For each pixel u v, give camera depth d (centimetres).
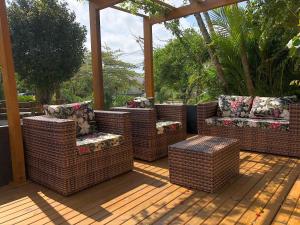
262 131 403
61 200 272
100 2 421
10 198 279
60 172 279
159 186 300
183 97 796
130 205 257
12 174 321
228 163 300
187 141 322
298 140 375
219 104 471
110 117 349
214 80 610
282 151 390
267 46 509
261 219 223
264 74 543
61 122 272
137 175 336
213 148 287
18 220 236
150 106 455
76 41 1005
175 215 236
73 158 281
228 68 559
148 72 548
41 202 269
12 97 307
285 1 427
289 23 440
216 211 240
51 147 285
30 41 916
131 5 470
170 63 823
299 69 477
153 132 386
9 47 304
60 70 976
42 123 292
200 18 563
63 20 970
